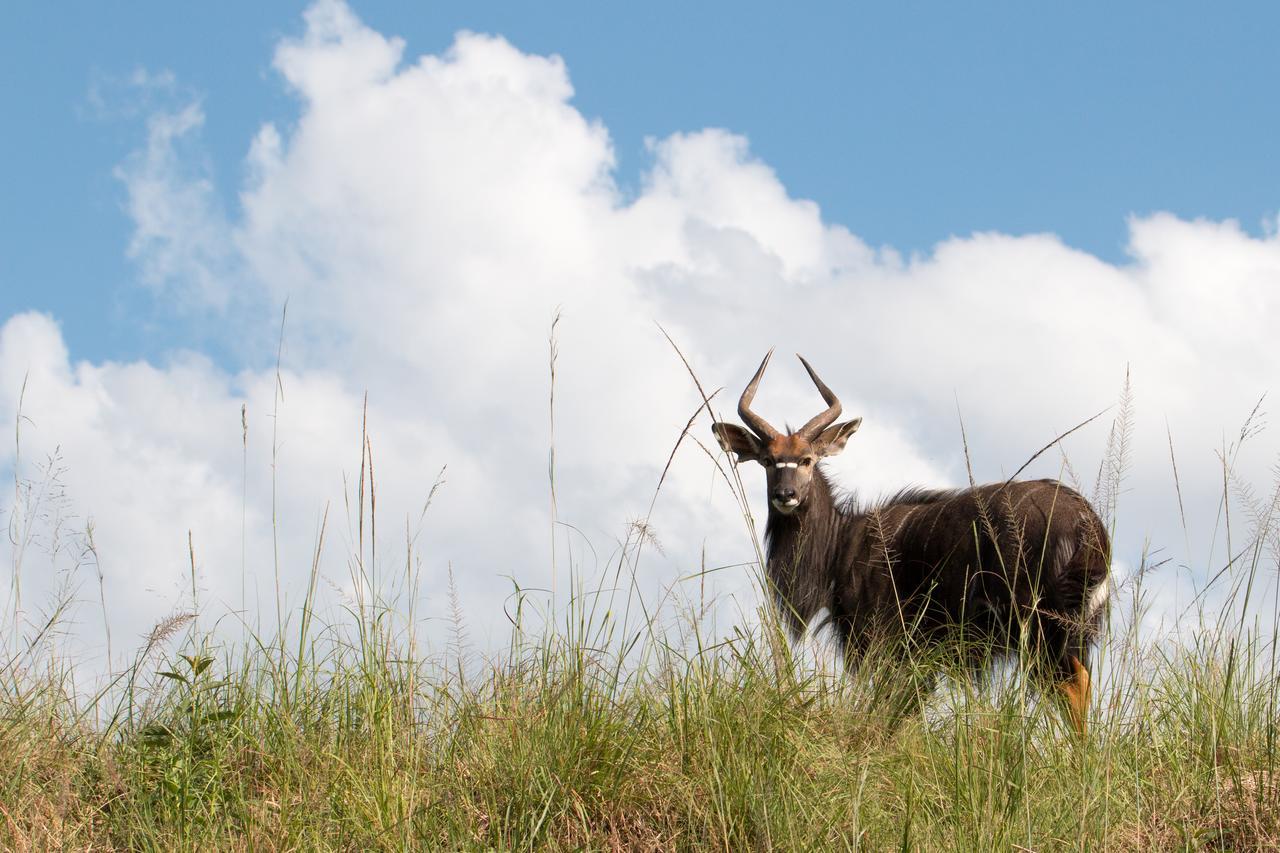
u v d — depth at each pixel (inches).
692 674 318.7
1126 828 287.9
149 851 267.4
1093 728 315.6
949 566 465.4
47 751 305.6
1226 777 303.6
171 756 295.3
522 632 321.1
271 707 318.3
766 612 340.8
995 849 261.1
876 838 270.1
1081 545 431.2
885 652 399.5
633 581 325.1
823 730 319.0
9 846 266.7
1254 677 325.1
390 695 307.1
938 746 315.3
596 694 307.4
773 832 272.5
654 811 287.0
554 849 271.6
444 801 288.7
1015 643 427.8
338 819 277.3
